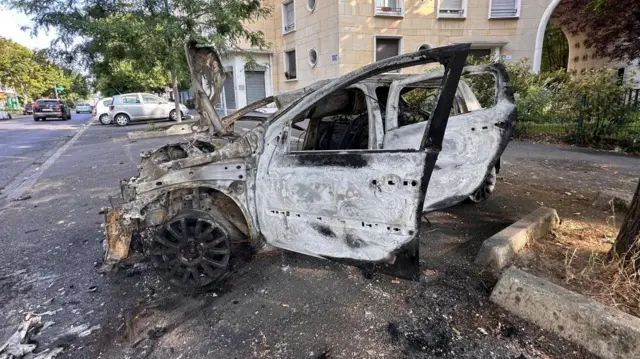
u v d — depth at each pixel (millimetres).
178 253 2801
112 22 9469
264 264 3207
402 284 2834
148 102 18484
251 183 2697
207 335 2328
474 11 14789
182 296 2793
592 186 5391
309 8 15453
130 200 2846
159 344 2266
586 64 15938
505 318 2387
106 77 13969
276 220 2668
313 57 15930
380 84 3521
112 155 9289
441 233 3787
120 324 2494
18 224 4496
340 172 2414
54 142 12820
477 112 3787
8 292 2930
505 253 3006
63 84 63156
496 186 5453
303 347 2191
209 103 3779
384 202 2293
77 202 5344
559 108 9289
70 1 9523
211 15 10328
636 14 10023
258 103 4332
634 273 2477
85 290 2934
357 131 3602
